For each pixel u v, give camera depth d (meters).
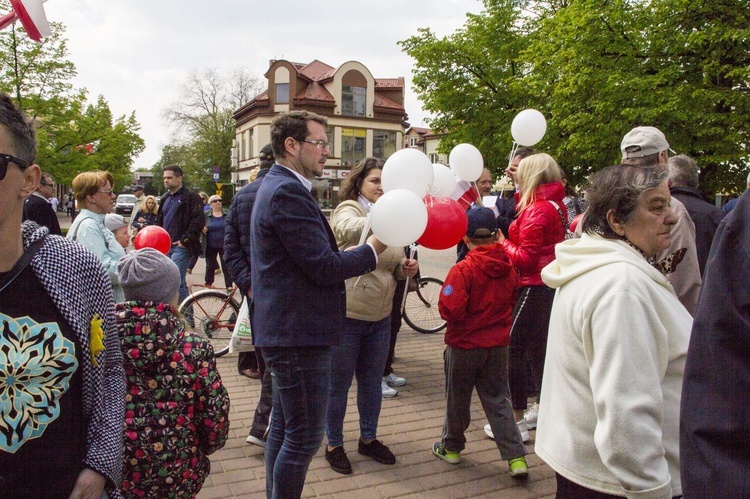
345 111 43.00
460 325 3.39
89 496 1.45
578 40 13.02
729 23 11.82
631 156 3.13
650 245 1.75
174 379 2.00
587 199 1.85
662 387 1.64
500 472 3.52
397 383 5.11
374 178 3.82
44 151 17.62
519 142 5.21
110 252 3.96
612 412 1.52
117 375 1.65
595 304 1.63
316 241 2.40
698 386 1.18
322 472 3.49
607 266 1.67
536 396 4.11
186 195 7.25
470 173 4.27
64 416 1.41
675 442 1.64
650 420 1.52
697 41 11.62
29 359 1.35
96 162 18.94
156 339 2.00
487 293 3.33
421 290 7.51
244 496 3.21
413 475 3.47
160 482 1.99
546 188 3.71
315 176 2.75
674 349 1.64
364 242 2.68
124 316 1.99
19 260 1.38
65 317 1.42
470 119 18.98
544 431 1.88
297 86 42.22
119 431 1.57
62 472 1.40
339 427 3.50
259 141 42.62
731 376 1.12
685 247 2.74
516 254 3.66
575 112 13.59
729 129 11.52
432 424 4.27
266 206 2.45
